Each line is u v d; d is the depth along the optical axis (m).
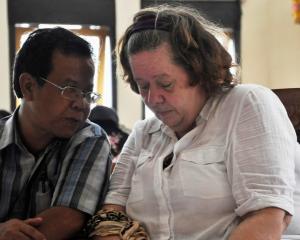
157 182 1.20
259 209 1.02
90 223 1.25
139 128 1.35
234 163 1.09
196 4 4.44
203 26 1.17
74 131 1.29
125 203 1.30
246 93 1.16
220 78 1.17
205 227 1.13
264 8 4.58
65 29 1.30
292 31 4.38
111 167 1.38
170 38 1.11
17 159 1.32
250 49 4.59
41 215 1.22
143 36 1.13
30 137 1.32
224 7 4.52
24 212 1.31
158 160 1.23
